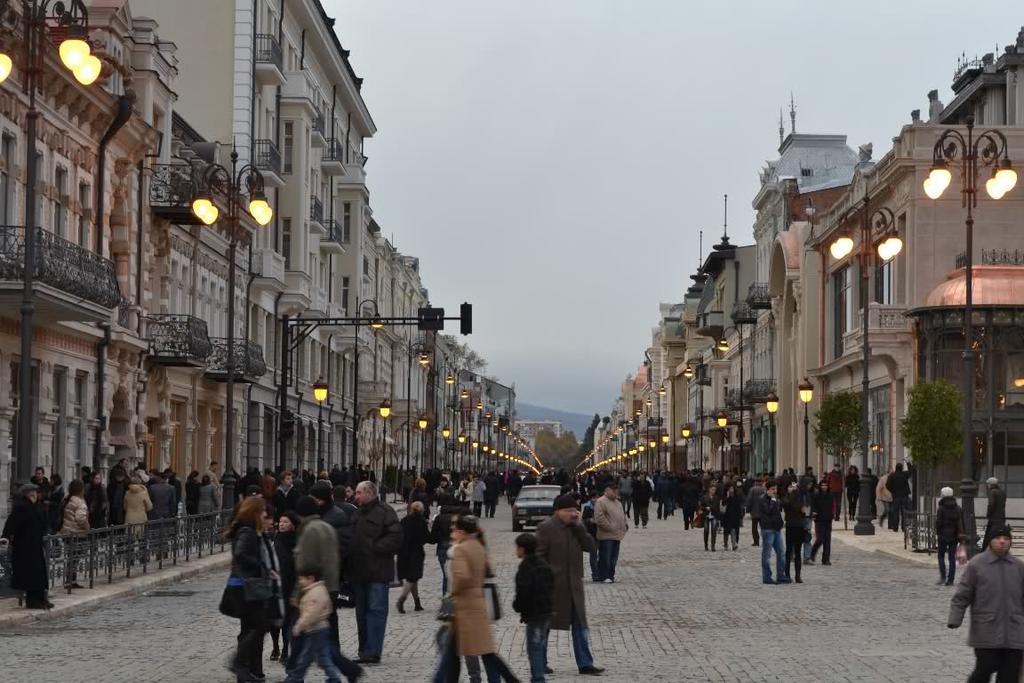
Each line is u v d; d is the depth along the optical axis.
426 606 25.02
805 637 20.38
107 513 32.41
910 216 53.56
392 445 99.94
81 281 31.77
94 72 22.38
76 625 21.48
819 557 37.75
